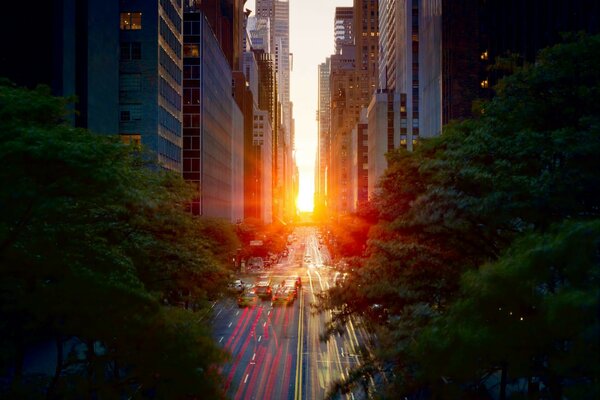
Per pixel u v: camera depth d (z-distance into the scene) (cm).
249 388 3378
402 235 2230
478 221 1816
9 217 1327
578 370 1094
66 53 4844
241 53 19638
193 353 1714
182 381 1697
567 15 4494
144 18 6762
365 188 18150
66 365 1803
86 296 1486
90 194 1395
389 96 14150
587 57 1644
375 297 2109
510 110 1780
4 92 1512
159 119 6850
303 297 7369
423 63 10531
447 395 1508
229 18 16600
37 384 1645
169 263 2456
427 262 2047
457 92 7044
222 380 1880
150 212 2302
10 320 1809
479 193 1791
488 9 6681
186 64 9075
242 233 10600
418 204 1902
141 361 1711
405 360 1692
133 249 2127
